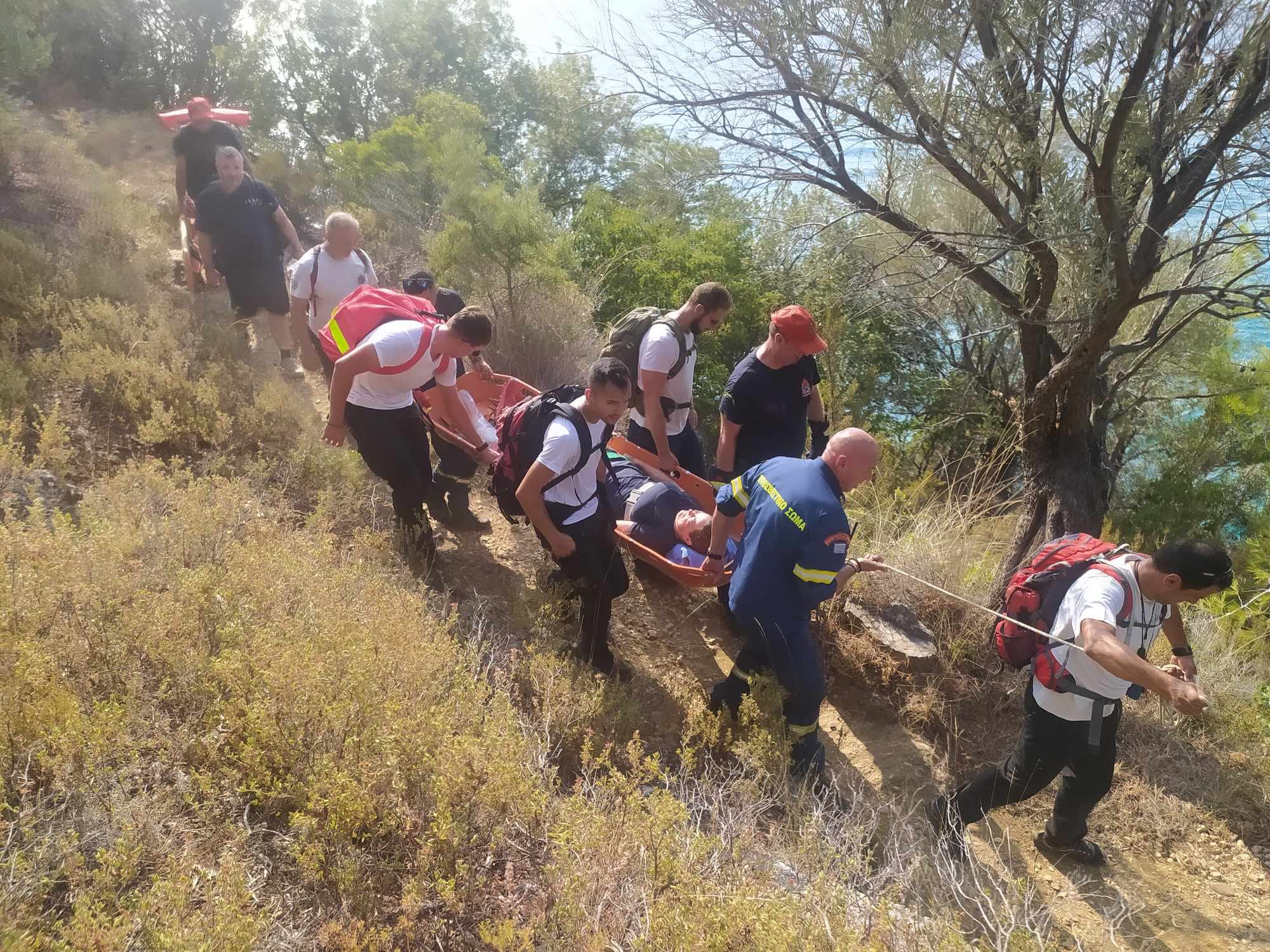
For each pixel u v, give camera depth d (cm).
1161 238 494
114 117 1387
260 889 241
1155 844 391
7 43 833
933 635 468
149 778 265
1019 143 488
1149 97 458
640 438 498
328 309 558
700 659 457
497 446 445
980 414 1048
